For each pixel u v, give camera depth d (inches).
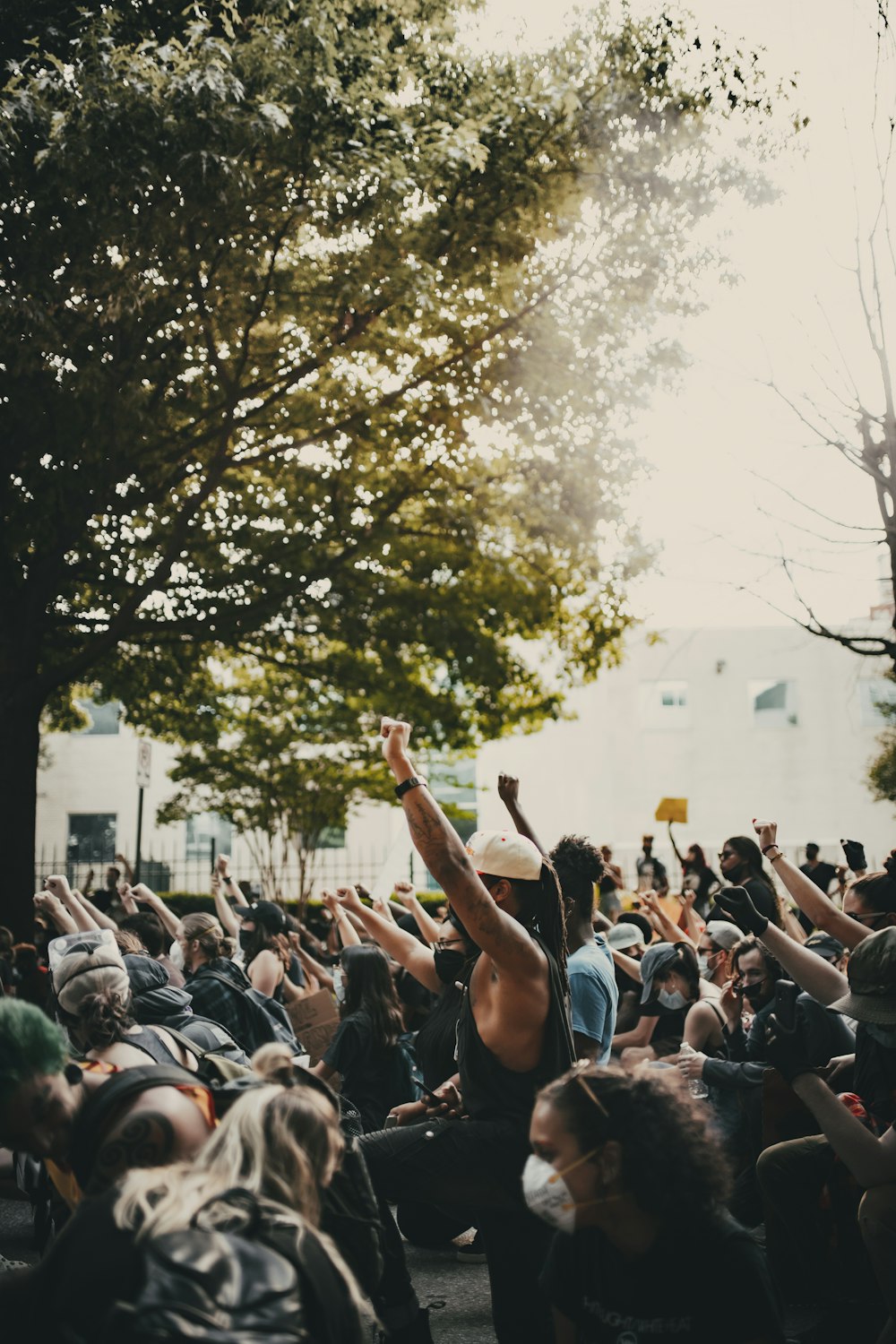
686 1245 101.7
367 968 239.5
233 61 438.3
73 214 419.8
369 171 444.8
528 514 619.2
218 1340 69.0
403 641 611.5
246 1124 86.8
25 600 532.7
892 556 377.4
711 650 1432.1
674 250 522.0
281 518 605.3
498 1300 145.2
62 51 476.7
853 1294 176.6
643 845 532.7
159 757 1318.9
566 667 690.2
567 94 510.0
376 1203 131.7
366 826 1285.7
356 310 519.2
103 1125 104.7
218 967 267.0
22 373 450.0
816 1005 205.2
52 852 1310.3
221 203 425.4
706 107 499.2
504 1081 145.4
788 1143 185.0
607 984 189.9
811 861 592.1
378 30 511.5
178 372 509.7
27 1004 105.5
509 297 547.8
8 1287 93.0
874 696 1417.3
